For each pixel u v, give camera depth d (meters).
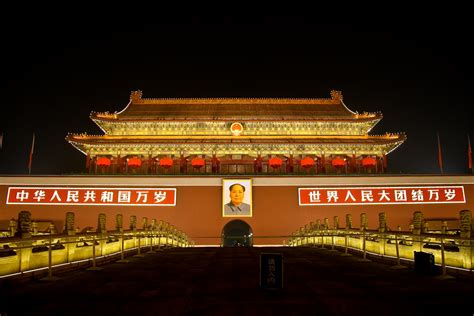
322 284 13.45
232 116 66.31
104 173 57.31
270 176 53.19
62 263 17.44
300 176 53.22
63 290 12.59
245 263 19.97
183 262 20.59
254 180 52.97
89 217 51.22
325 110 70.12
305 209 52.19
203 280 14.47
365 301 10.96
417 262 15.61
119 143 59.59
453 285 13.30
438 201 52.47
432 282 13.85
